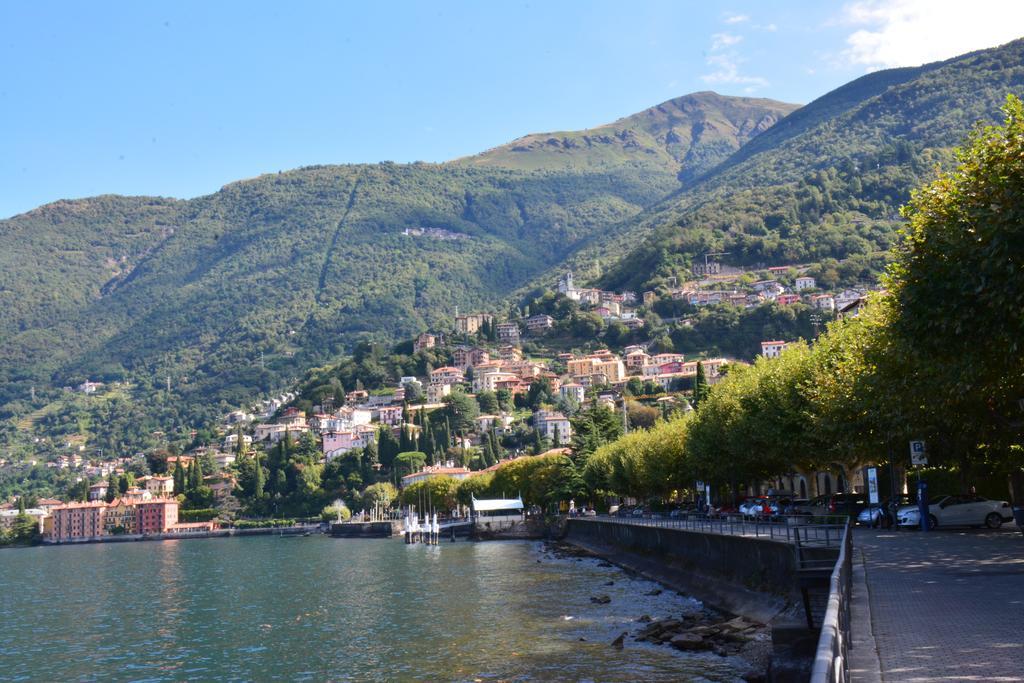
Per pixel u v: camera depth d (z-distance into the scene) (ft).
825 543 144.25
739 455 296.71
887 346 160.76
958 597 91.40
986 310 120.37
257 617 263.70
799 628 121.39
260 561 547.49
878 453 224.33
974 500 195.31
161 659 201.98
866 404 195.72
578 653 165.48
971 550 137.08
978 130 128.88
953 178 134.82
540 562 391.04
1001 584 98.99
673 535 261.44
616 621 199.72
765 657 143.43
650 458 398.01
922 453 187.52
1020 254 111.86
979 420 173.99
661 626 176.96
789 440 253.03
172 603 320.29
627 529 337.52
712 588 208.64
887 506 217.15
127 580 444.96
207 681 174.81
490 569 376.48
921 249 131.13
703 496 388.78
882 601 91.30
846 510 249.75
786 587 160.35
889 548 146.61
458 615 233.96
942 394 157.07
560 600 245.65
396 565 443.73
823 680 35.65
